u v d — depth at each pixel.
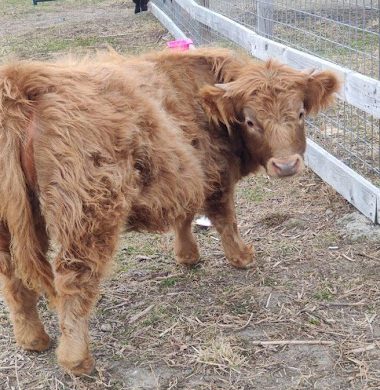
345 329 2.53
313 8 4.91
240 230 3.36
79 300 2.23
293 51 3.70
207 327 2.59
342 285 2.81
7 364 2.45
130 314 2.71
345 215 3.39
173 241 3.29
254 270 2.96
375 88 3.01
